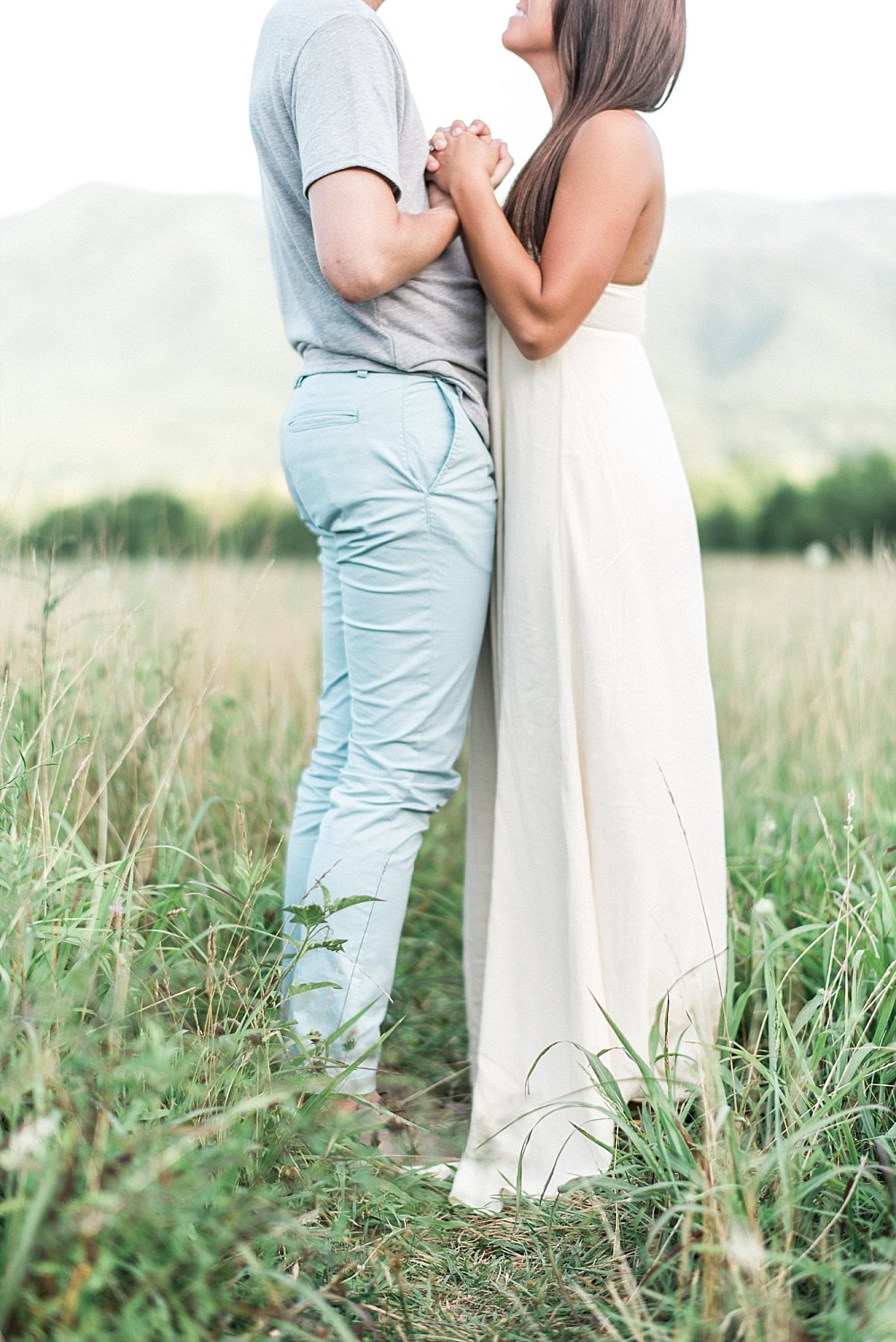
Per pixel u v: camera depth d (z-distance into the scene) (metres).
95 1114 1.36
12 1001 1.47
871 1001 1.89
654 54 2.01
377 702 2.06
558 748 2.05
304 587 5.16
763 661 3.91
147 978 1.78
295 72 1.93
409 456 1.99
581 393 2.05
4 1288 1.12
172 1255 1.28
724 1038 1.95
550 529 2.04
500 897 2.08
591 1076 1.94
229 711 2.80
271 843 2.66
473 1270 1.66
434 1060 2.36
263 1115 1.62
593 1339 1.44
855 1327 1.29
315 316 2.05
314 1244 1.50
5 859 1.68
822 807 2.82
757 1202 1.55
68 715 2.33
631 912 2.03
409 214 1.98
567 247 1.95
